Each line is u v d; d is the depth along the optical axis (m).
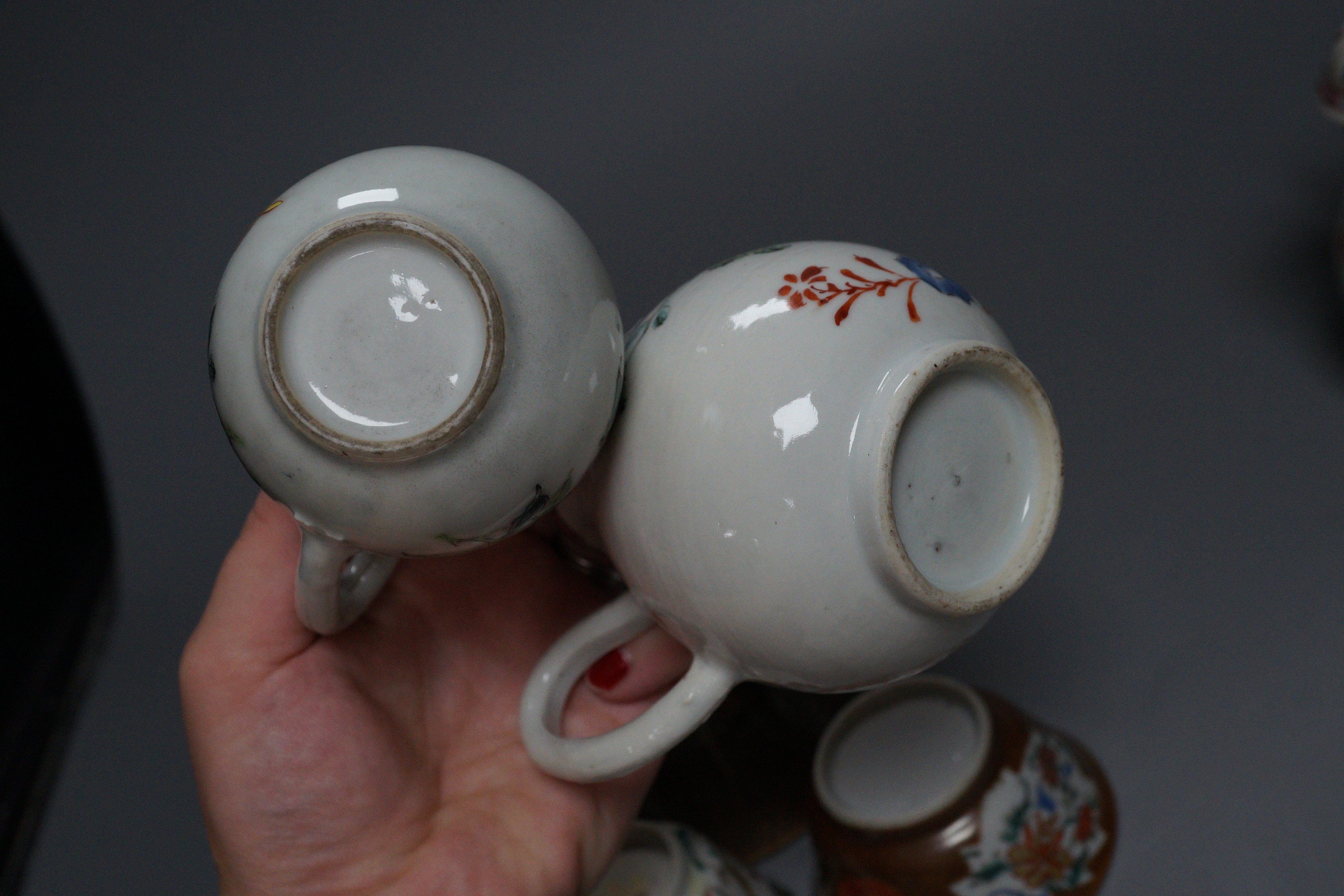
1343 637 1.21
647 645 0.82
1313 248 1.52
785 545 0.62
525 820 0.86
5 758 1.41
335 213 0.60
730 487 0.63
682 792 1.11
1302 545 1.28
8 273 1.49
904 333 0.64
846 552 0.62
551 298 0.60
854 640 0.65
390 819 0.84
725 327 0.66
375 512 0.61
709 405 0.64
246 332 0.60
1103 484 1.38
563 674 0.80
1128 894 1.07
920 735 1.01
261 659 0.82
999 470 0.67
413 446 0.58
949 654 0.70
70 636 1.53
